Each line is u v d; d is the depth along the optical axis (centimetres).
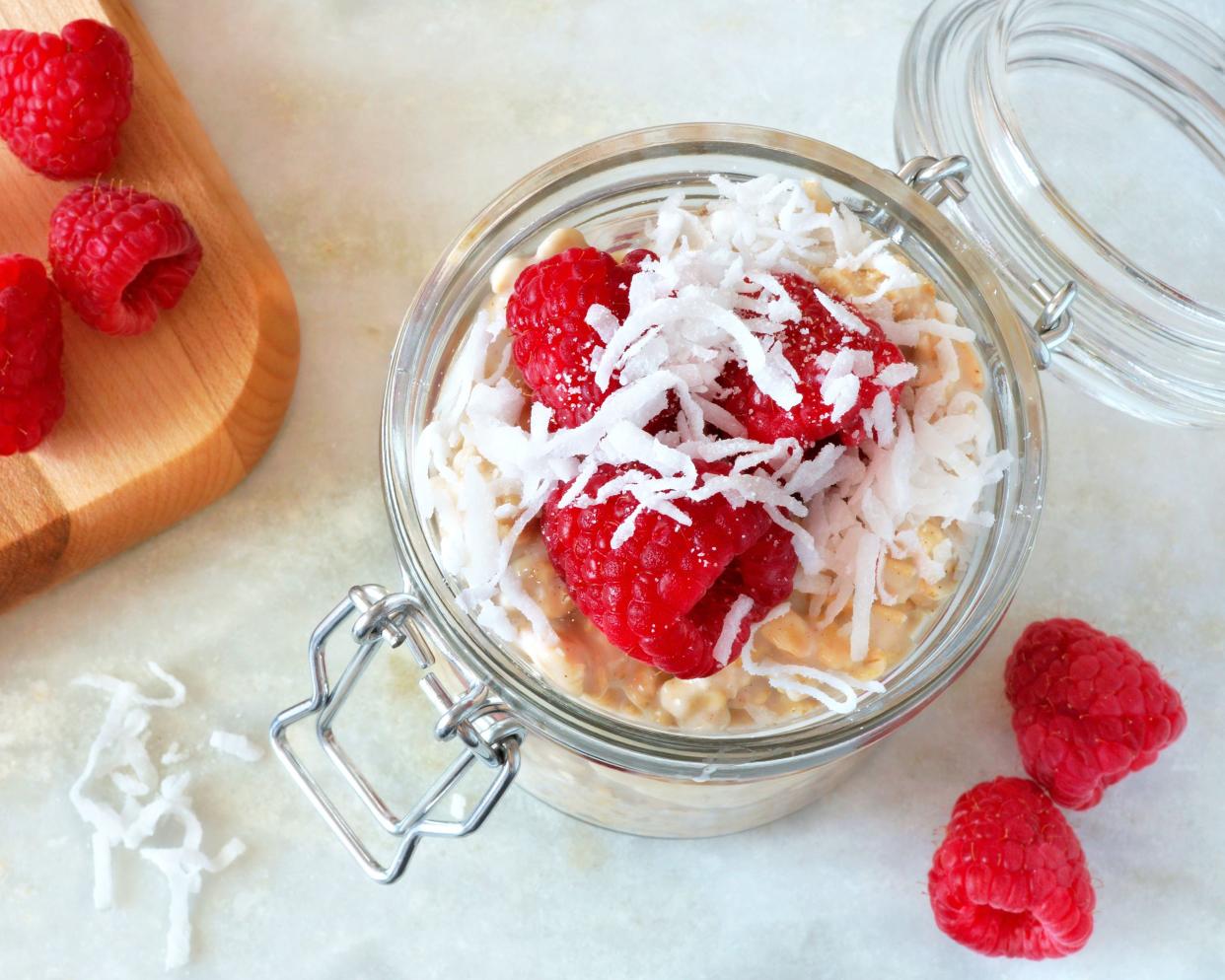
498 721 28
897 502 28
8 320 32
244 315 34
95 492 33
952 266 30
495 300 29
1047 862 32
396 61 36
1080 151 35
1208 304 33
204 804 34
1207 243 34
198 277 34
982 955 34
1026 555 29
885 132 37
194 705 34
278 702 34
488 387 28
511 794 34
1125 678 32
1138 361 32
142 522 34
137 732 34
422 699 34
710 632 27
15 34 33
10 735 34
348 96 36
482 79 36
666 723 28
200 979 33
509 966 34
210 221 34
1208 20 37
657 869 34
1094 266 32
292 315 35
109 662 34
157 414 34
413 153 36
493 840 34
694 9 37
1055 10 34
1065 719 32
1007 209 32
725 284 28
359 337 35
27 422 33
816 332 27
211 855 34
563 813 34
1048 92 35
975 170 32
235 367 34
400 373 30
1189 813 34
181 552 35
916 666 28
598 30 37
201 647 34
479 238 30
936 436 28
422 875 34
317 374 35
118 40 34
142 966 33
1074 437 35
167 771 34
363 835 34
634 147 30
